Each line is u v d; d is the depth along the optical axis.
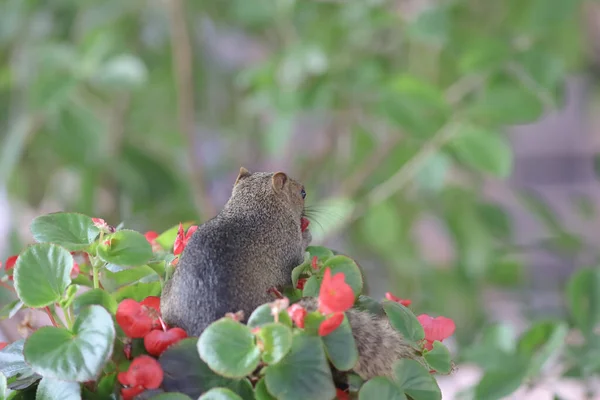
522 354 4.59
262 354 4.02
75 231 4.16
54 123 7.09
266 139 7.11
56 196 8.59
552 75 5.86
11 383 4.11
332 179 8.39
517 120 5.96
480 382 4.57
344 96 7.02
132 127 8.50
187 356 4.06
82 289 4.21
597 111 11.17
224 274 4.16
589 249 7.22
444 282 7.40
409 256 7.57
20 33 8.15
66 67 6.49
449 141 5.99
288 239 4.25
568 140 12.41
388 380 4.05
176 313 4.14
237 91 9.05
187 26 7.99
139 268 4.21
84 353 4.03
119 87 6.44
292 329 4.05
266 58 8.11
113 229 4.20
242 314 4.06
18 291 4.09
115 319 4.10
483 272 7.26
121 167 7.84
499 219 7.30
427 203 7.64
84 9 8.23
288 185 4.30
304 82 6.59
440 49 7.61
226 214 4.24
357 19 6.82
